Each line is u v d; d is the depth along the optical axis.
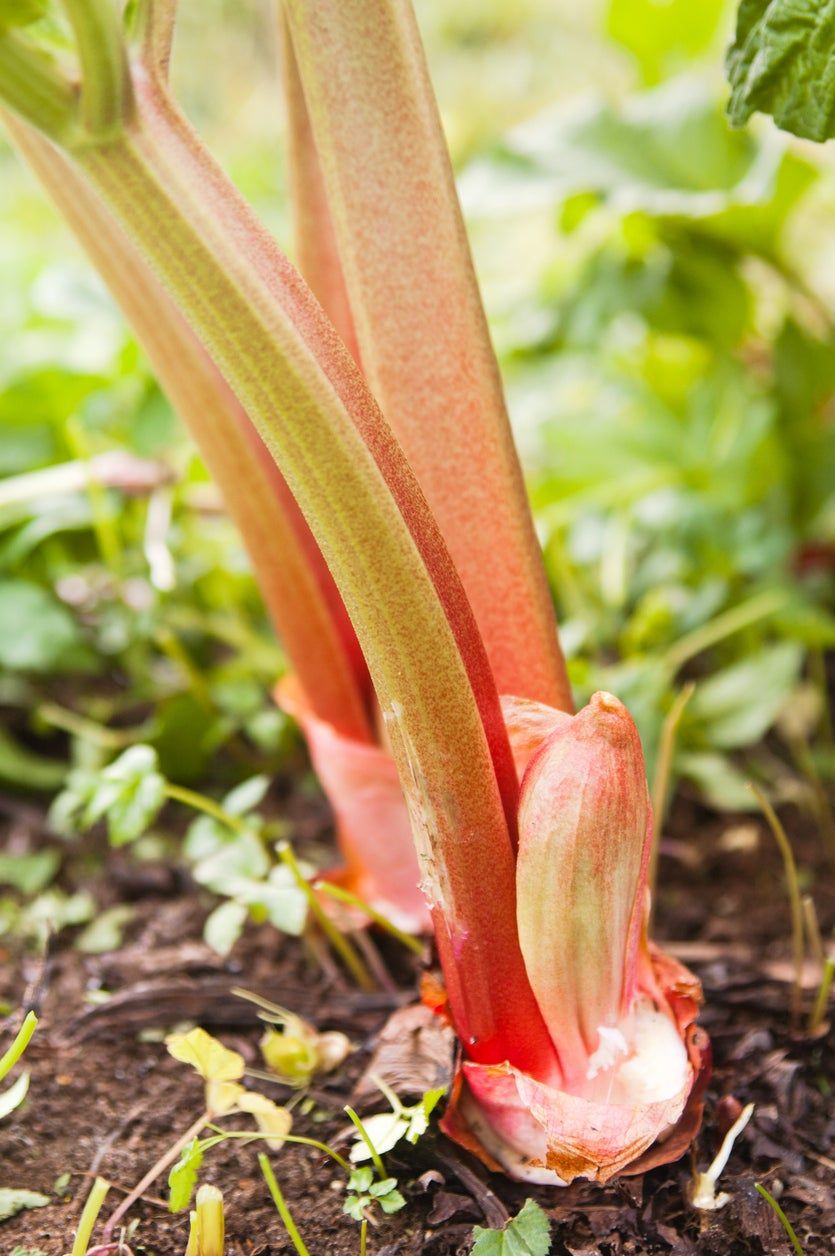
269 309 0.61
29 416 1.05
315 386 0.62
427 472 0.72
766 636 1.08
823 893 0.89
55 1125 0.76
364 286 0.71
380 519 0.64
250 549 0.79
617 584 1.01
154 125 0.62
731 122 0.71
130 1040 0.80
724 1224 0.71
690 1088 0.69
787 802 0.96
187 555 1.04
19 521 1.01
